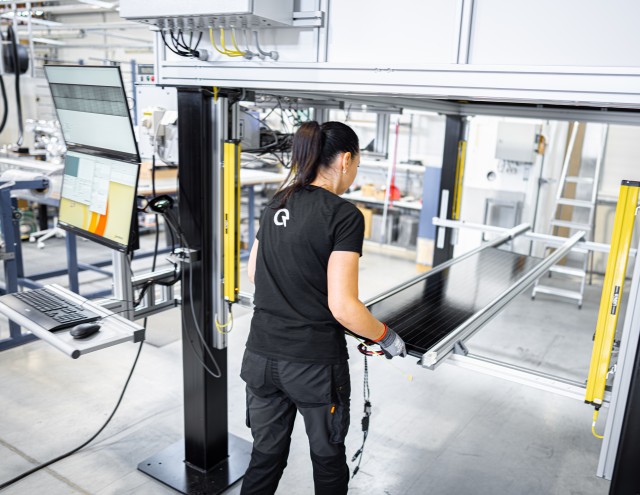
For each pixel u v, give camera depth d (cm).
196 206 206
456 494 234
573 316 460
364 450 262
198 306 216
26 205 633
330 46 163
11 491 225
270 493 179
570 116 287
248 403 175
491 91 138
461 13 141
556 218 571
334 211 151
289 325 156
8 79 534
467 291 253
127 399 301
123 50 990
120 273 214
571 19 129
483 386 334
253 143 269
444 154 358
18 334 360
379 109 333
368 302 223
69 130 218
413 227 634
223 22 163
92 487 229
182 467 239
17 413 283
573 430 289
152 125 289
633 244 542
